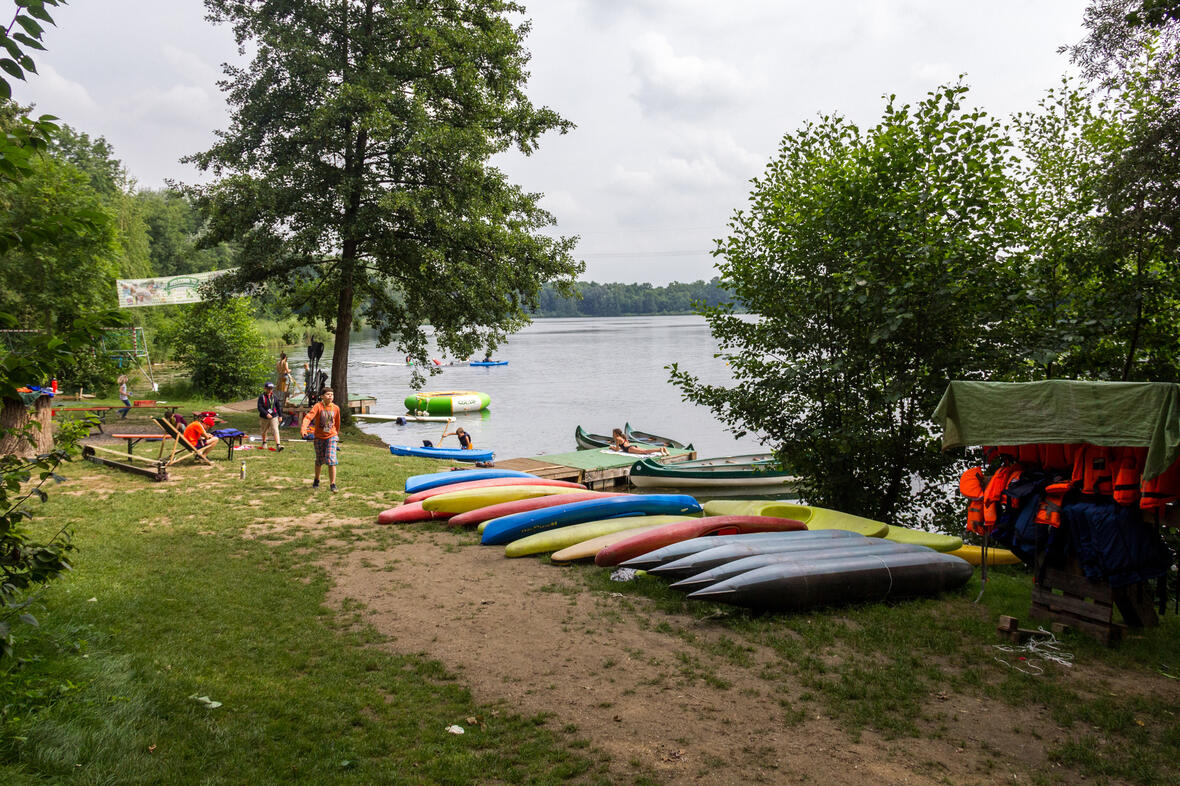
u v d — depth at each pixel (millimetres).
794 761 4516
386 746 4605
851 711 5188
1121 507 6363
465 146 21109
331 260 23391
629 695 5414
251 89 21406
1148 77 9195
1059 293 10336
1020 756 4629
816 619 7051
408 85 22062
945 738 4844
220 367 32344
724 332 12148
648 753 4586
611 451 22312
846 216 10812
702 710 5188
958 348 10430
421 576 8375
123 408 23172
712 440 28812
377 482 14156
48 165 22969
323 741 4641
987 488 7523
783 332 11641
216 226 22844
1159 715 5172
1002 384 7078
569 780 4270
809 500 11992
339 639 6422
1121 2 8961
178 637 6219
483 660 6043
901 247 9836
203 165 21953
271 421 17828
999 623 6637
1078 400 6453
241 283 23047
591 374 54750
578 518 10250
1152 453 5816
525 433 28781
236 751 4438
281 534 10008
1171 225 8703
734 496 19297
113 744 4293
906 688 5543
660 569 7812
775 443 12008
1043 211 10703
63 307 27328
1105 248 9500
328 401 13070
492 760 4465
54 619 6156
